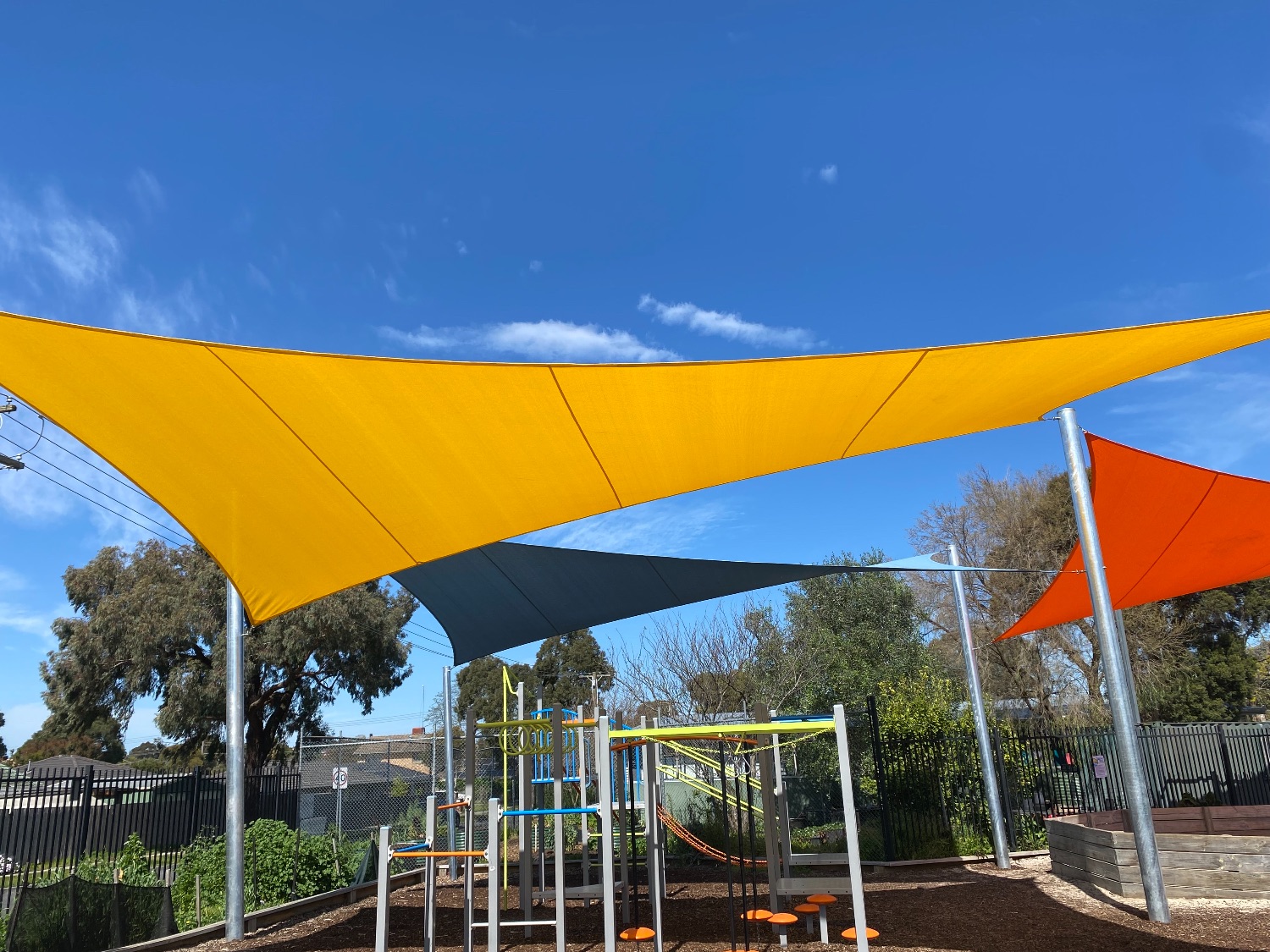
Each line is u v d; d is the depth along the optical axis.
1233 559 10.29
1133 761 7.07
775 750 8.47
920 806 12.17
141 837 11.23
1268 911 6.96
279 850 9.73
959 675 24.12
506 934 8.02
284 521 5.83
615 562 9.47
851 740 14.23
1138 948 6.02
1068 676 22.81
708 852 10.39
